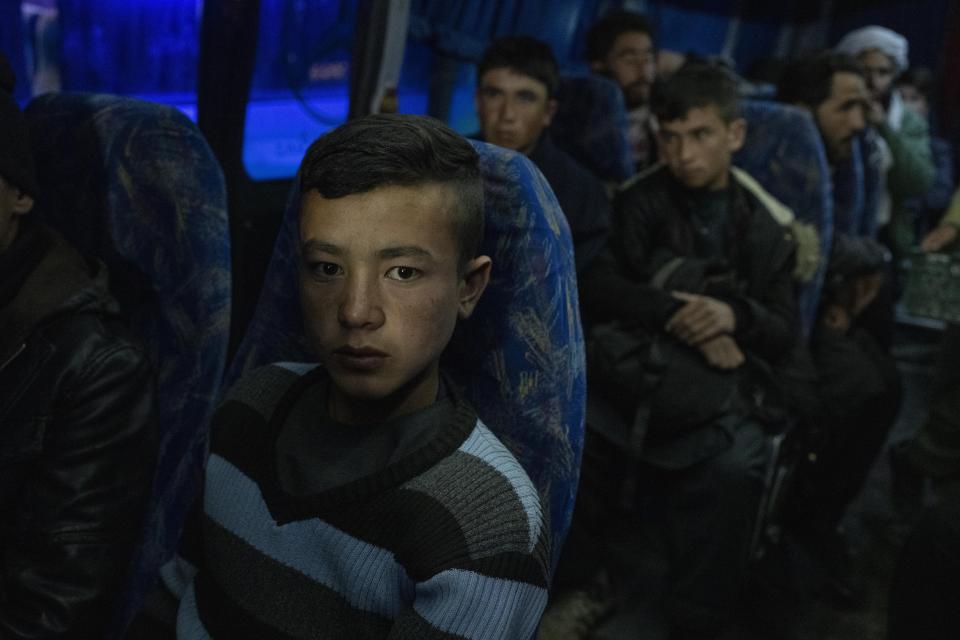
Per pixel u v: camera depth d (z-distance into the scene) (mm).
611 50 3521
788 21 6160
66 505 1164
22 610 1148
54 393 1167
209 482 950
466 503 781
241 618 874
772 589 2551
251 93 2541
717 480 1974
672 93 2143
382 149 750
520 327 1044
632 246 2275
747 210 2227
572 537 2160
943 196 5395
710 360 2010
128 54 2418
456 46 3193
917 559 1342
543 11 3875
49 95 1485
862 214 3305
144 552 1402
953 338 1814
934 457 1781
